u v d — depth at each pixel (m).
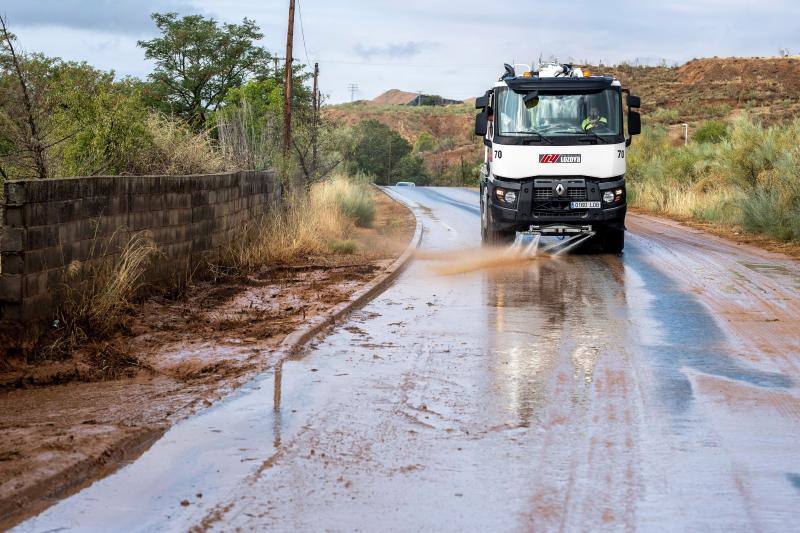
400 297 12.15
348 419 6.27
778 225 19.86
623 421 6.23
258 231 16.58
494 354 8.47
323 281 13.38
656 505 4.70
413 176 114.62
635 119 16.95
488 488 4.93
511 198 16.84
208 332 9.38
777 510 4.63
